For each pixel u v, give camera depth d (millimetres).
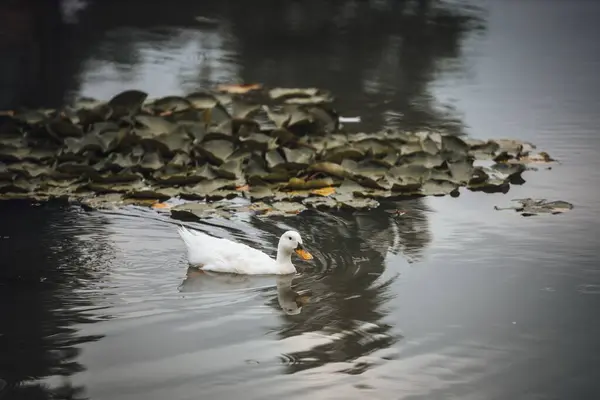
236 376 9648
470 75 24344
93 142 16438
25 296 11414
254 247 13008
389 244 13195
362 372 9734
